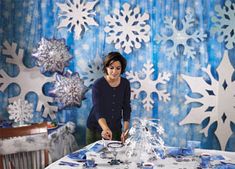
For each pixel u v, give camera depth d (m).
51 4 3.36
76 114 3.38
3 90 3.44
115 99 2.68
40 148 2.15
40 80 3.41
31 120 3.40
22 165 2.14
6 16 3.41
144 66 3.23
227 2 3.05
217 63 3.11
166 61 3.20
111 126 2.71
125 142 2.19
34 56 3.24
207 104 3.15
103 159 1.94
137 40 3.22
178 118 3.22
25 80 3.42
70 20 3.34
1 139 2.04
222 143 3.15
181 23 3.14
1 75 3.42
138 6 3.20
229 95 3.11
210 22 3.09
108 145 2.19
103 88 2.65
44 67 3.22
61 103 3.36
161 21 3.18
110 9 3.25
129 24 3.23
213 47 3.11
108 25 3.27
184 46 3.15
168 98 3.21
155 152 1.99
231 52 3.08
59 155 2.89
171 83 3.20
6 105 3.45
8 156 2.09
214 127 3.16
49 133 2.85
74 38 3.35
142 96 3.26
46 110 3.43
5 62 3.41
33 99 3.43
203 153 2.06
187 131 3.21
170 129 3.24
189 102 3.18
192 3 3.11
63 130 3.04
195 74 3.15
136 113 3.28
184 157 1.99
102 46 3.30
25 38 3.41
